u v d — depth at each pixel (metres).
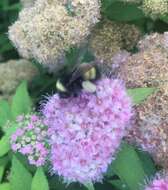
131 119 0.16
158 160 0.16
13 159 0.16
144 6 0.18
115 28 0.20
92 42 0.20
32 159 0.16
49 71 0.21
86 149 0.15
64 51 0.18
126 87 0.17
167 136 0.16
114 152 0.15
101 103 0.15
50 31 0.18
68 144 0.15
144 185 0.15
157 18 0.20
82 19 0.18
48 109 0.16
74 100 0.15
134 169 0.15
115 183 0.16
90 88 0.13
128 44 0.20
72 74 0.13
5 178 0.17
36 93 0.21
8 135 0.17
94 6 0.18
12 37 0.19
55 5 0.18
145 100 0.16
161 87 0.16
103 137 0.15
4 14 0.23
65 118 0.15
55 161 0.15
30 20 0.19
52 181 0.17
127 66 0.17
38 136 0.16
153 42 0.18
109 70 0.19
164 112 0.16
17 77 0.21
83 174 0.15
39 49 0.18
